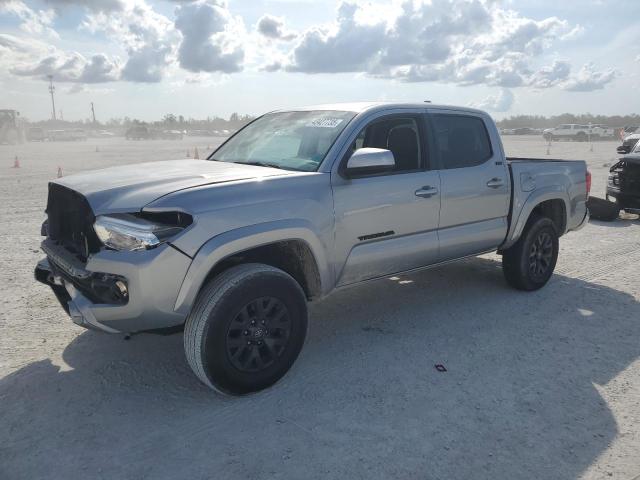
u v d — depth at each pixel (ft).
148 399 11.54
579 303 17.87
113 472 9.16
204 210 10.80
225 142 16.58
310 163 13.26
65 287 11.66
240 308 11.12
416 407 11.27
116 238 10.34
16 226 29.81
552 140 177.27
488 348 14.25
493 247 17.63
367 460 9.50
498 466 9.37
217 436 10.19
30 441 10.00
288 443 9.98
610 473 9.21
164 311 10.54
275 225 11.64
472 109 17.13
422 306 17.53
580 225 20.99
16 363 13.09
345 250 13.29
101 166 75.10
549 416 10.97
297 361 13.43
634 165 32.37
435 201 15.20
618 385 12.30
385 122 14.99
